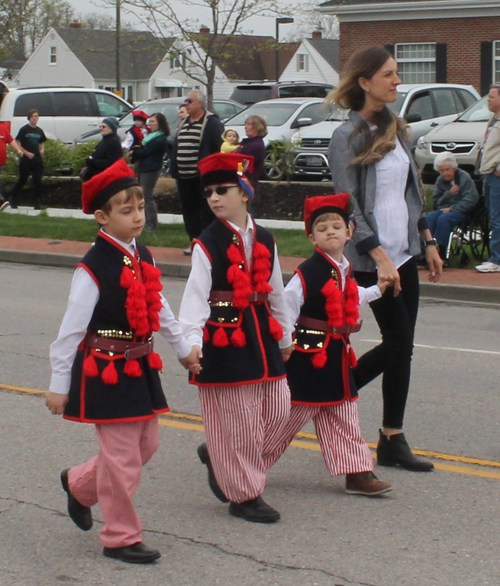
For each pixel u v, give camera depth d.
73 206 18.41
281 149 17.02
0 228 15.23
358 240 4.58
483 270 11.16
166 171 20.50
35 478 4.82
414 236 4.79
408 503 4.44
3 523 4.25
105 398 3.62
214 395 4.09
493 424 5.76
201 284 4.00
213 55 26.83
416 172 4.80
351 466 4.44
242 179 4.04
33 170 17.48
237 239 4.07
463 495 4.55
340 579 3.63
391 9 29.59
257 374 4.04
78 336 3.61
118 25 40.06
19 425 5.73
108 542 3.79
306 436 5.55
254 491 4.17
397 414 4.90
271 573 3.69
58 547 3.98
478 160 11.41
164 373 7.07
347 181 4.63
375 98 4.63
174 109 21.55
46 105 21.88
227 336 4.02
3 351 7.71
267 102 20.08
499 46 28.69
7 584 3.64
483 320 9.34
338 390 4.38
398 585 3.58
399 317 4.76
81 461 5.08
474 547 3.94
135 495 4.58
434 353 7.76
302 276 4.36
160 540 4.02
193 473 4.90
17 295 10.53
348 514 4.30
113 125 14.77
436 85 19.62
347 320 4.35
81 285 3.60
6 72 53.34
